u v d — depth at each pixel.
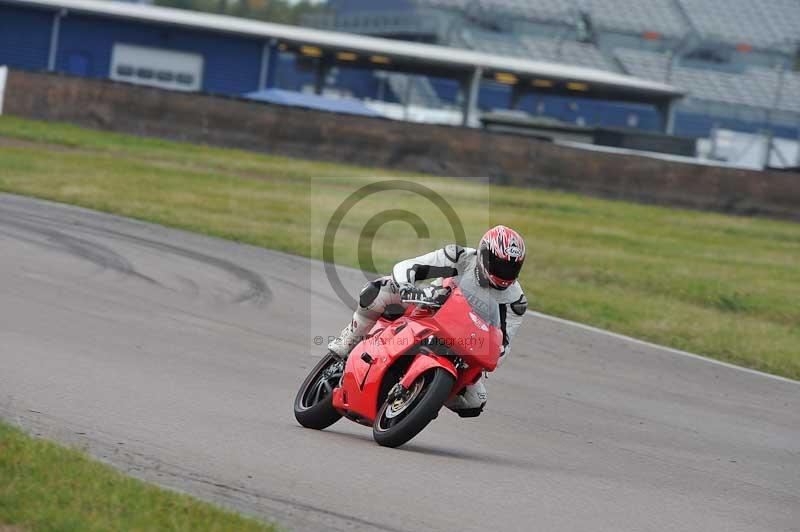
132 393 28.05
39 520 16.59
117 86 115.00
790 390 42.28
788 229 100.06
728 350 49.38
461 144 108.25
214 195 83.38
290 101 143.25
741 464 29.08
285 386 32.06
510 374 38.19
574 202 103.19
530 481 23.62
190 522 17.11
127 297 43.31
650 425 33.00
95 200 72.31
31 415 24.03
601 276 67.75
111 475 19.14
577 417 32.72
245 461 22.36
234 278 50.88
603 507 22.09
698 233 93.44
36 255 49.91
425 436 27.70
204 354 35.16
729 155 181.00
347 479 21.80
